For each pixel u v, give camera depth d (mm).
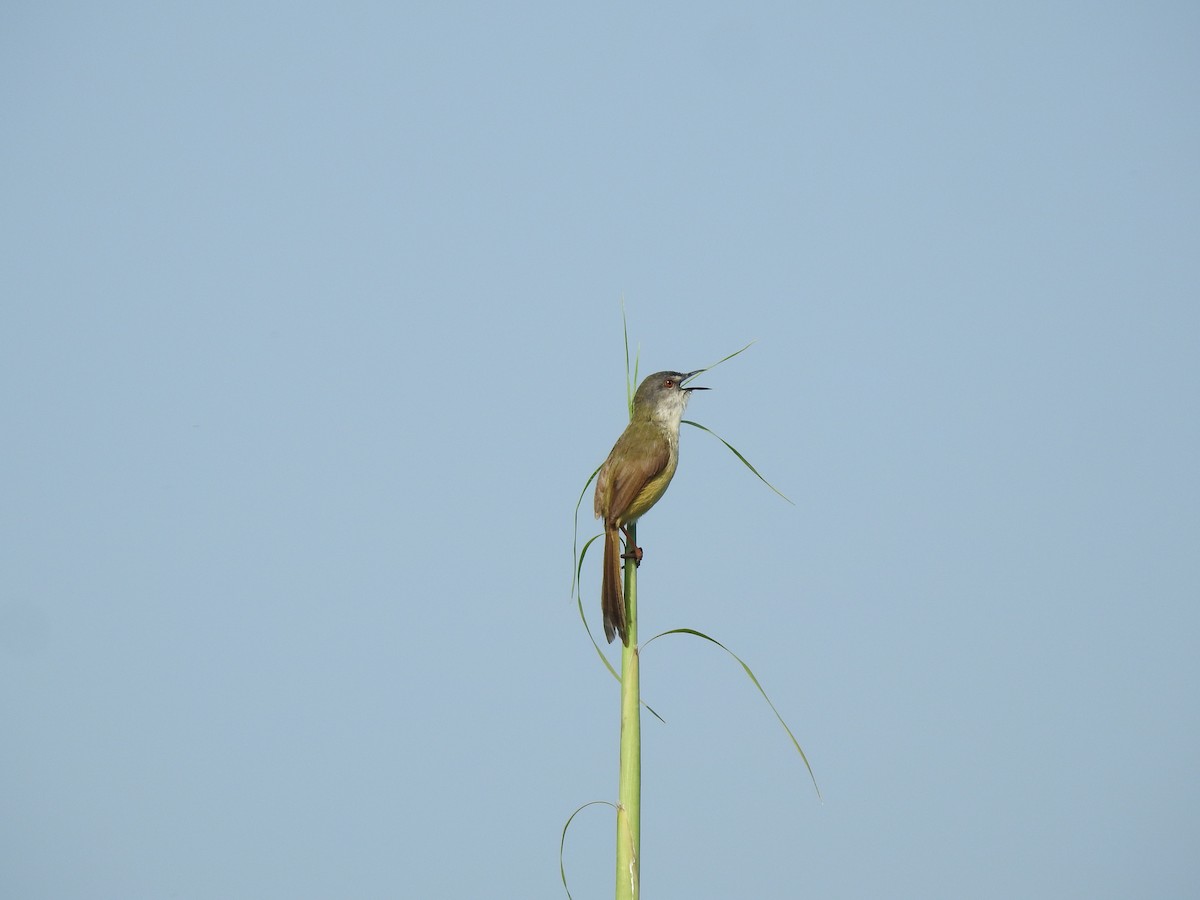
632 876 7953
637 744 8234
